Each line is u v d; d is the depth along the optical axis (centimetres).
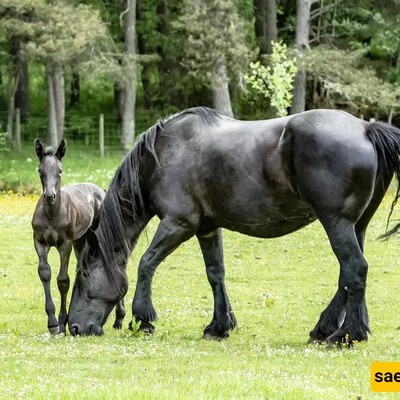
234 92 5881
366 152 1284
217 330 1450
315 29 6331
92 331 1461
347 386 1060
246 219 1367
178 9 5816
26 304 1886
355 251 1291
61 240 1561
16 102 6044
